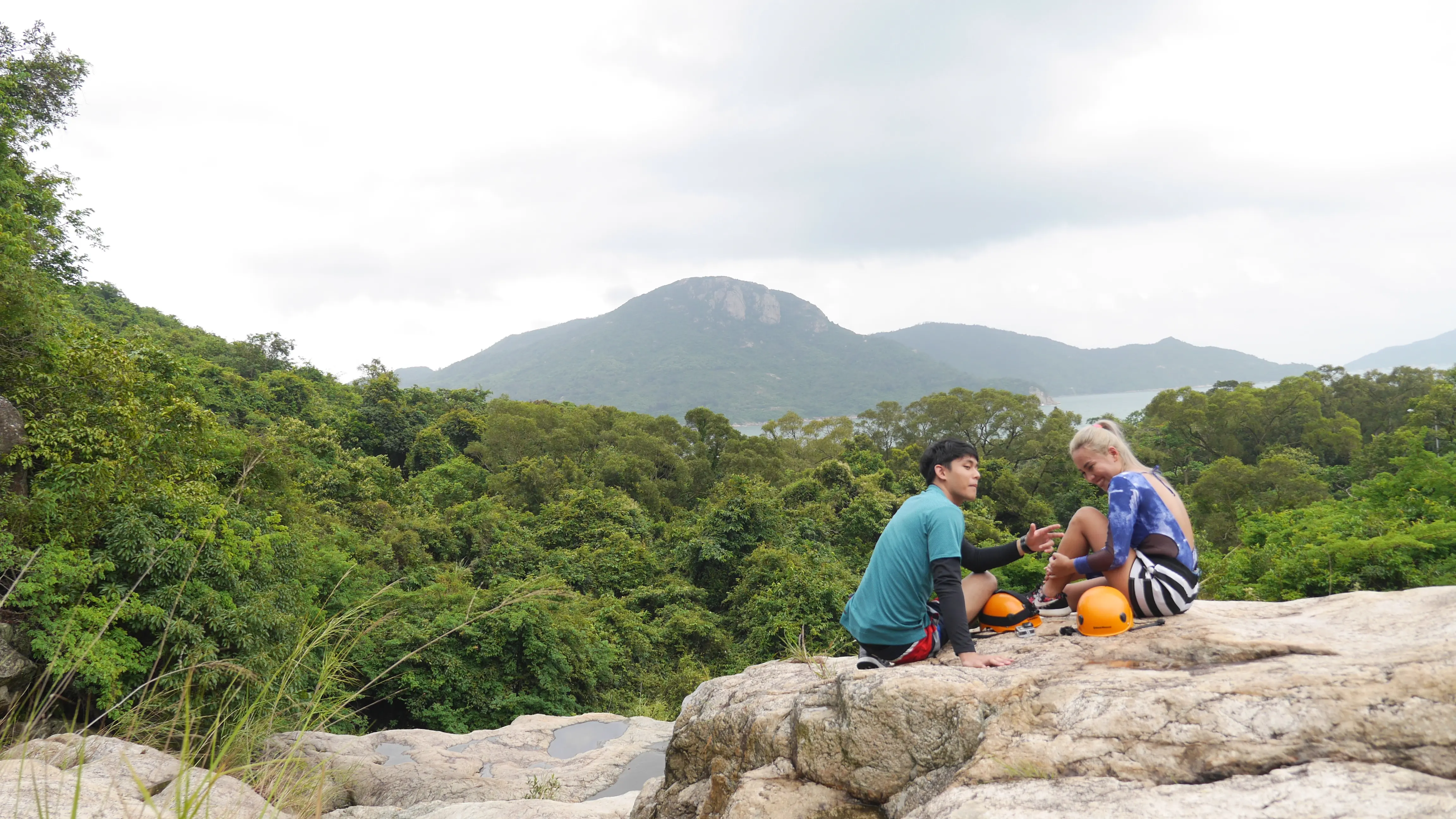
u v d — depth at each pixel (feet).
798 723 9.66
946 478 10.54
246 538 45.73
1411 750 6.18
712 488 189.06
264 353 235.61
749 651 91.66
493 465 187.11
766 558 106.63
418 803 32.89
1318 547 62.95
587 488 147.23
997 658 9.32
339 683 9.03
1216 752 6.75
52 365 43.29
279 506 65.10
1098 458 10.50
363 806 33.04
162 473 43.68
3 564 31.12
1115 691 7.80
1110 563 9.77
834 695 9.69
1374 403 229.66
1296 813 5.70
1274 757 6.53
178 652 32.07
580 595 95.09
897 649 10.42
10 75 60.70
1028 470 212.84
